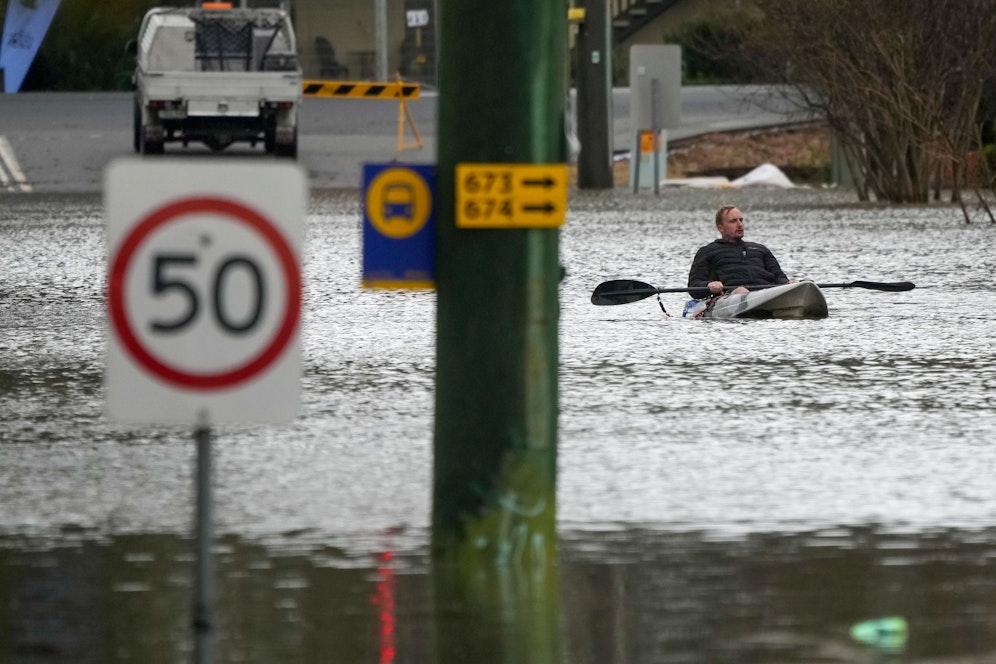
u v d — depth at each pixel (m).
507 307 22.48
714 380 42.03
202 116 132.62
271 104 133.00
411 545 24.97
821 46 118.94
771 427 35.22
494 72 21.89
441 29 22.12
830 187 149.12
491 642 20.38
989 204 117.44
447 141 22.14
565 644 20.30
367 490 29.02
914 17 114.50
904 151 121.31
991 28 115.00
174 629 20.95
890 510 27.34
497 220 22.14
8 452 32.78
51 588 22.83
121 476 30.44
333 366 44.47
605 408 37.75
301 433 34.62
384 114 182.75
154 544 25.25
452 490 23.16
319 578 23.19
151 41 139.12
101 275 69.25
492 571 23.11
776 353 47.22
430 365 44.62
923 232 91.94
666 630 20.80
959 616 21.28
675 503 27.91
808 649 20.00
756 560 24.09
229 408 17.56
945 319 55.00
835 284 57.34
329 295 62.38
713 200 126.62
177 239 17.45
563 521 26.62
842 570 23.53
